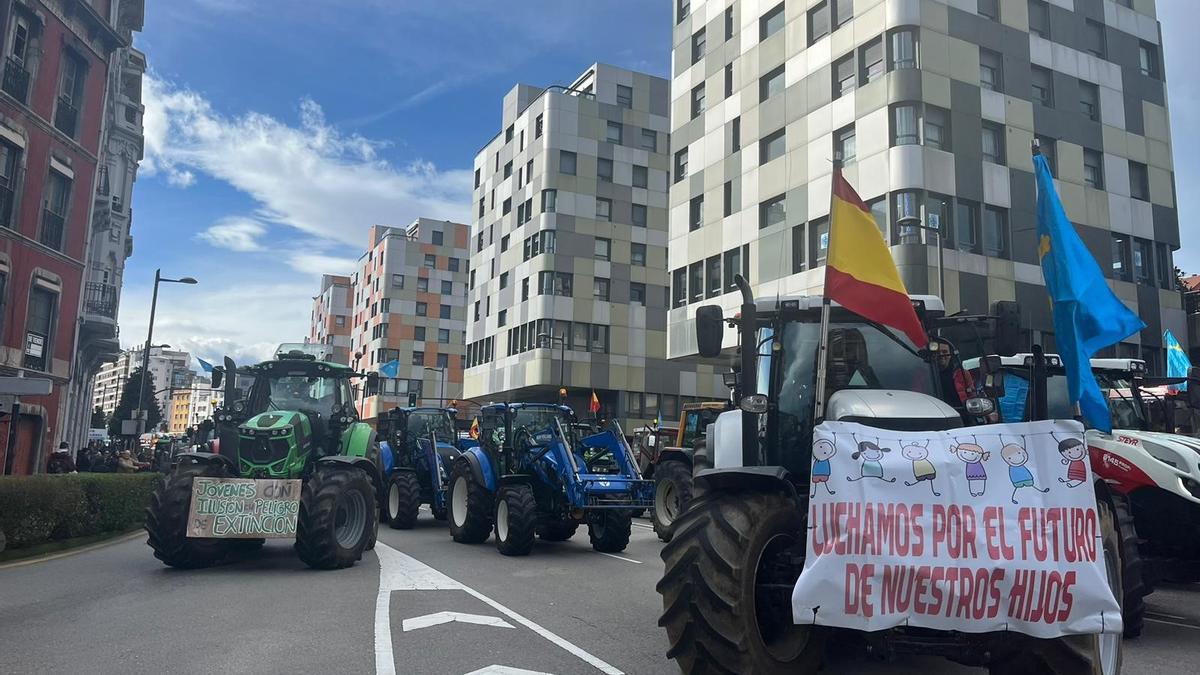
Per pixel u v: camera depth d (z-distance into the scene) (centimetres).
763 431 551
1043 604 372
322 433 1095
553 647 573
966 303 2300
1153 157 2834
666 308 4684
